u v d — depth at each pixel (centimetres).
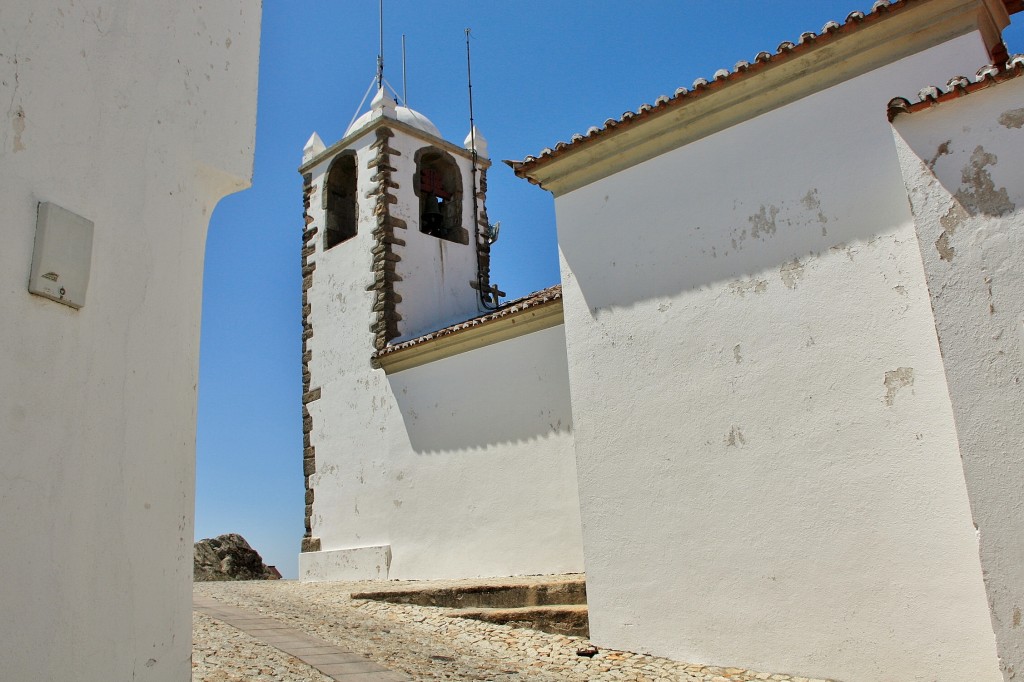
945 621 684
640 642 863
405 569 1455
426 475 1460
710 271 884
